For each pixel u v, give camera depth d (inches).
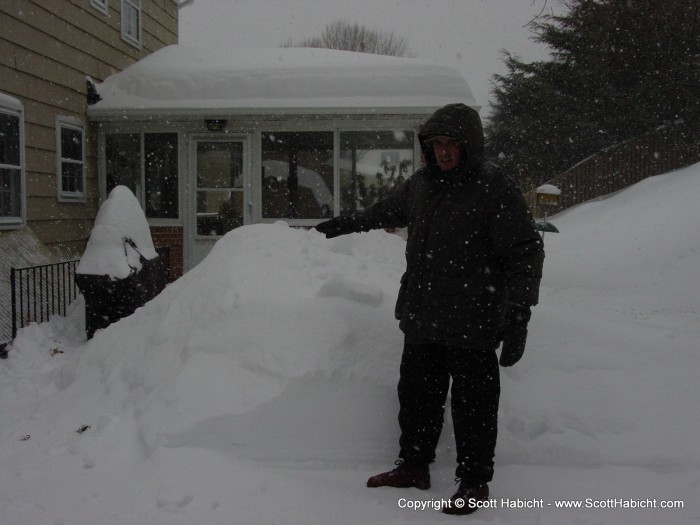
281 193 412.2
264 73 408.8
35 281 307.3
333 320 152.3
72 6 390.3
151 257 284.8
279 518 110.8
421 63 409.7
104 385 166.6
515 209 118.8
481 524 109.5
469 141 119.1
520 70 1179.3
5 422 163.5
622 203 609.0
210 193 417.4
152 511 113.0
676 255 414.6
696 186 544.1
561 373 155.3
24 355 246.5
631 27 849.5
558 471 132.4
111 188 422.9
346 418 138.6
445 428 139.4
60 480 126.7
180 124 414.0
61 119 374.9
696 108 748.0
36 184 349.1
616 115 898.7
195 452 130.3
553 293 351.9
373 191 407.8
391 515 113.7
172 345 161.8
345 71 405.1
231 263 177.8
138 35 500.4
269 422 137.4
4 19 319.0
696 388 152.7
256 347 148.9
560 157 1037.8
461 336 119.6
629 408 147.1
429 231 124.1
